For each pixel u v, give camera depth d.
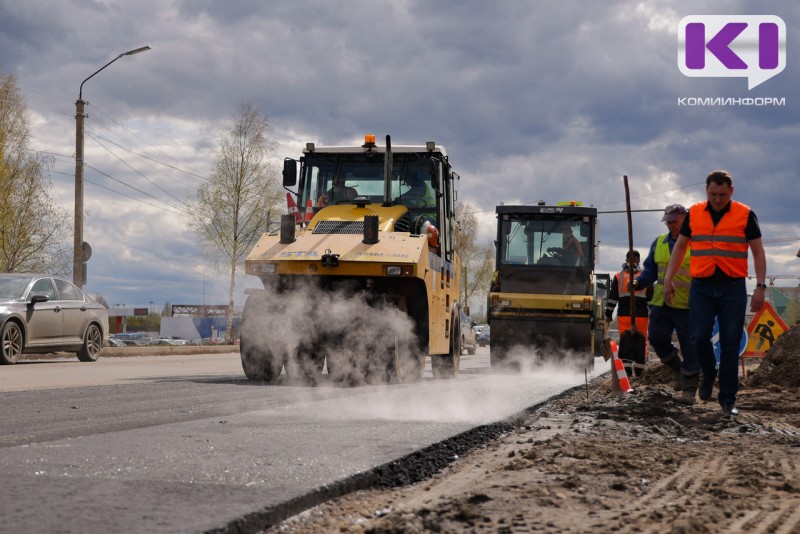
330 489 3.66
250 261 10.90
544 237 18.39
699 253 7.56
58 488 3.50
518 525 3.06
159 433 5.35
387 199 12.04
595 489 3.76
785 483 3.93
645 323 10.72
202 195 45.62
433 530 2.99
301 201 12.63
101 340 18.89
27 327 16.44
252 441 5.02
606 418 7.07
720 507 3.41
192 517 2.99
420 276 10.70
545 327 17.48
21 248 33.22
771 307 12.76
